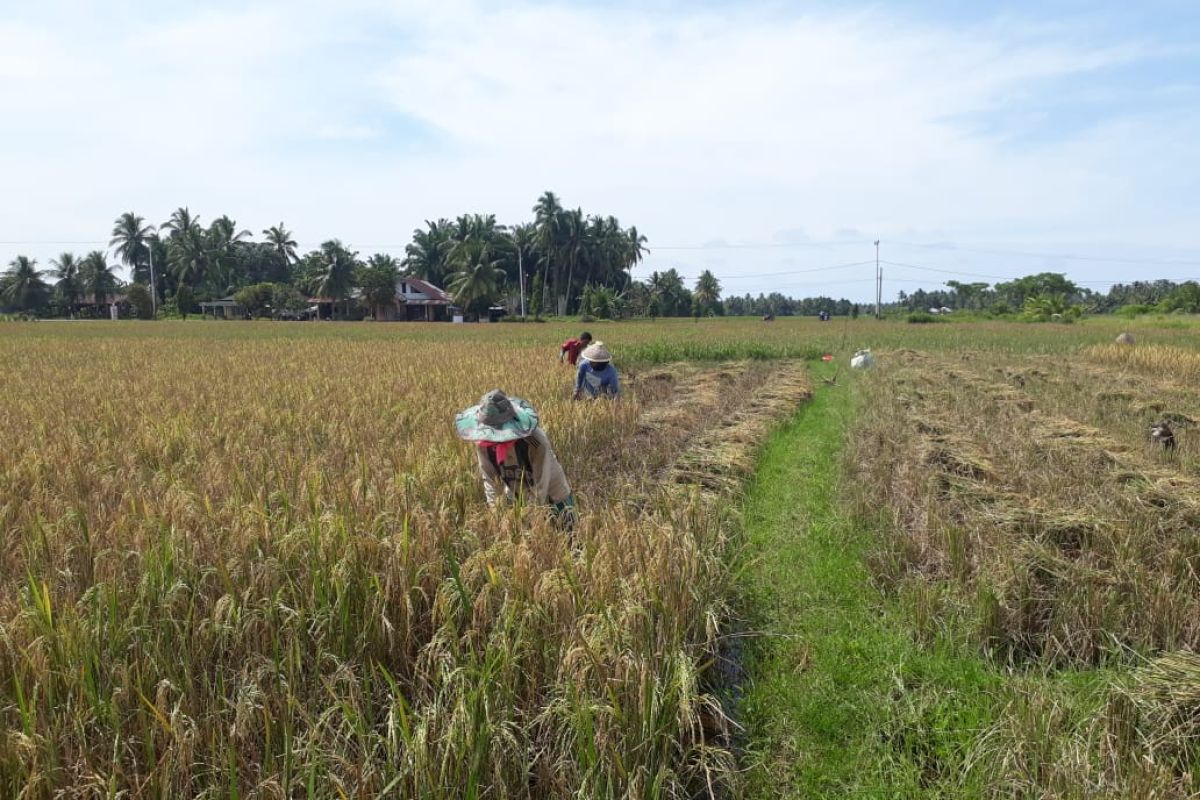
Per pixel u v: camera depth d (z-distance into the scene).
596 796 3.13
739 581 5.73
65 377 16.95
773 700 4.41
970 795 3.49
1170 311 73.00
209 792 3.11
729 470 8.73
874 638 5.06
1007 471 8.28
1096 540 5.91
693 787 3.64
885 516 6.91
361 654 3.96
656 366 22.78
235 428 9.68
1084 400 13.52
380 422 9.94
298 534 4.48
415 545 4.49
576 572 4.36
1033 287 111.88
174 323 69.00
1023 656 4.82
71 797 3.04
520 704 3.76
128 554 4.44
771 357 26.48
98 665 3.55
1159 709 3.70
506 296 94.69
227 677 3.80
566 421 9.54
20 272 96.75
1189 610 4.78
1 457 7.56
